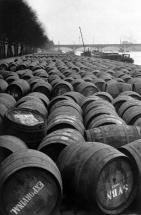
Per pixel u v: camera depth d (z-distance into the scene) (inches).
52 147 367.2
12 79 927.0
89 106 547.5
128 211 311.4
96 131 382.3
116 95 815.1
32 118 444.5
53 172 279.6
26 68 1470.2
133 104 542.6
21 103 588.7
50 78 986.7
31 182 276.2
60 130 386.9
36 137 428.8
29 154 287.6
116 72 1168.8
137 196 308.5
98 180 287.1
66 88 805.2
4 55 3253.0
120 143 378.0
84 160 305.3
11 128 428.8
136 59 4968.0
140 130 389.7
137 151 314.3
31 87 868.0
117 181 295.6
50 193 279.6
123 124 420.5
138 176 302.4
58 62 1897.1
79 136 382.3
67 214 311.9
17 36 3481.8
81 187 297.9
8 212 273.0
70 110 504.4
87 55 4256.9
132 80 898.1
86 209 315.0
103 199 291.3
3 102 583.5
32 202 277.0
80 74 1120.2
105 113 478.9
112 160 289.6
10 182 272.8
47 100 658.2
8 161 287.1
